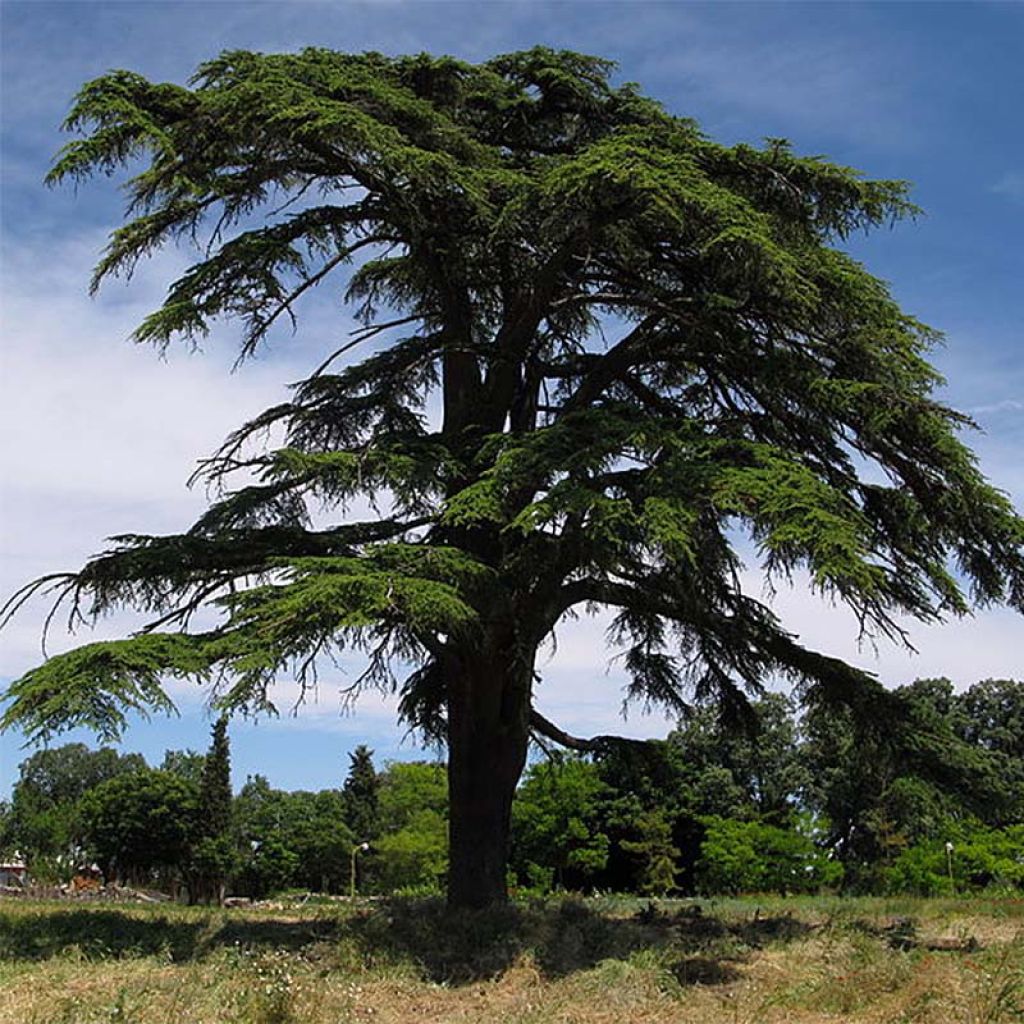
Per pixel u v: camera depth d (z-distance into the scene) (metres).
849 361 17.69
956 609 17.66
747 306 18.45
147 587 18.14
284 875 71.06
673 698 22.62
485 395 20.67
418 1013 13.09
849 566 13.53
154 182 18.33
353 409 20.48
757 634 19.89
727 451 16.36
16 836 74.75
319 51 19.38
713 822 46.66
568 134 21.12
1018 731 52.53
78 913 19.55
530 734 21.48
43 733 14.34
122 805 67.62
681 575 17.36
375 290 22.78
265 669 13.78
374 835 72.25
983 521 17.25
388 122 18.58
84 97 17.23
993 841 40.22
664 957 15.30
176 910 23.77
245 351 20.06
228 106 17.33
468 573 16.28
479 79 20.19
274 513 19.45
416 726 22.25
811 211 18.91
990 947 16.03
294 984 12.92
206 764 68.12
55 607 18.08
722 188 16.92
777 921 18.67
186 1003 12.48
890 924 18.67
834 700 19.69
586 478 16.03
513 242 19.44
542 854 45.44
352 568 15.21
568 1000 13.42
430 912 18.69
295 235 19.25
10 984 13.59
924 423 16.91
